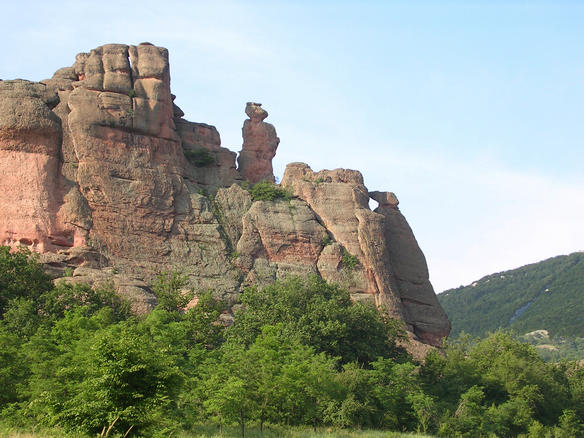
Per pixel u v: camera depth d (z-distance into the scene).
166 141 86.06
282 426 60.97
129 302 69.06
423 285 96.19
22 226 76.31
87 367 39.66
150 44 88.25
